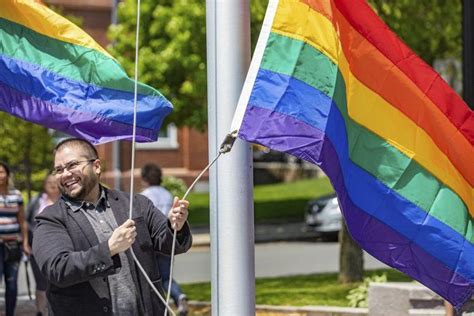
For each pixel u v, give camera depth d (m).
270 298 23.69
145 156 62.66
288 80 9.77
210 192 11.20
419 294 18.77
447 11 30.52
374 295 19.61
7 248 20.53
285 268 34.41
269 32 9.80
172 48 40.66
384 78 10.72
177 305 21.50
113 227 9.80
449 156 11.09
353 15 10.55
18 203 20.84
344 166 10.30
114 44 46.88
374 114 10.71
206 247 44.31
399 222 10.84
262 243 45.78
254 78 9.72
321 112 9.83
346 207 10.38
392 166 10.78
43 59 10.75
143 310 9.65
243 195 11.02
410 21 29.66
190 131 64.38
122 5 43.00
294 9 9.87
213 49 11.16
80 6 60.00
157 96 10.65
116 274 9.62
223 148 9.80
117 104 10.59
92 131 10.60
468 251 11.16
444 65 28.69
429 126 10.95
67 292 9.46
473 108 17.38
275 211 55.50
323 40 9.96
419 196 10.91
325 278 27.91
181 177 64.06
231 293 10.95
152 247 9.95
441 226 11.02
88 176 9.80
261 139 9.65
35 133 42.41
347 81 10.41
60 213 9.67
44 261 9.15
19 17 10.76
